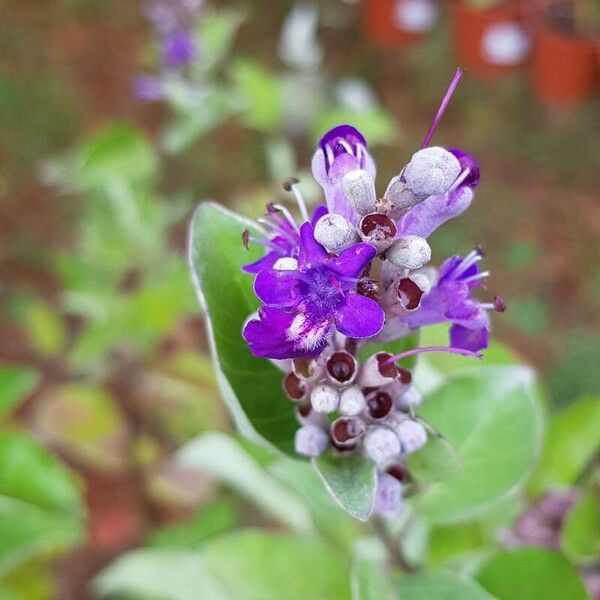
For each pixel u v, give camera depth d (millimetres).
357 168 79
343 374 83
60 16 388
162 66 249
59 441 227
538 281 298
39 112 344
